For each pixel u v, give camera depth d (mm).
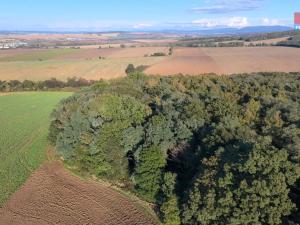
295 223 29250
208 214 31766
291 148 34531
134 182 43875
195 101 52094
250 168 32156
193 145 43844
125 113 52562
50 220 39062
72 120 52062
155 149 42594
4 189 45938
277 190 30328
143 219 38781
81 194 44469
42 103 93188
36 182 47875
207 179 33844
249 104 49875
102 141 47375
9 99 99250
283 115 46000
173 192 38406
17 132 69188
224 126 41781
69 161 52188
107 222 38562
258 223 29625
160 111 52594
